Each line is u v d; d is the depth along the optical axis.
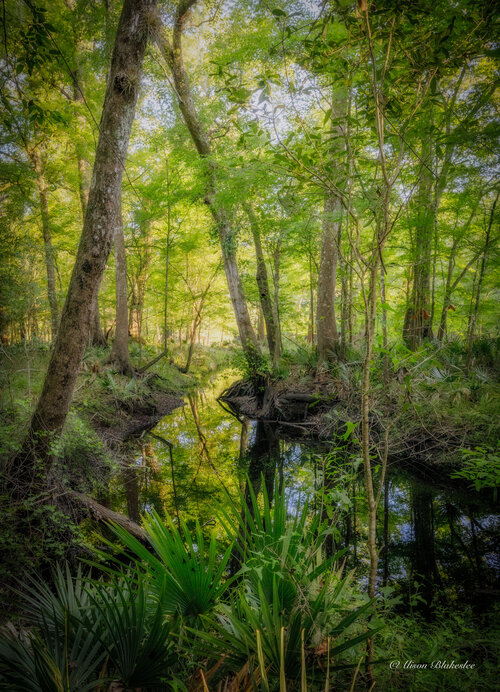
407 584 3.29
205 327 28.28
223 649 1.55
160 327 23.77
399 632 2.34
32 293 6.55
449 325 10.68
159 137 11.66
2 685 1.36
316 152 1.96
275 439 9.25
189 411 12.33
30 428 3.81
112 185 3.66
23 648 1.52
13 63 2.99
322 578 1.85
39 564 3.20
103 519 4.23
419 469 6.31
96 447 5.81
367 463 1.97
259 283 12.56
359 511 4.96
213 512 4.99
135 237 15.28
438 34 1.75
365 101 2.14
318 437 8.84
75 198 13.59
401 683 1.84
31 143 9.01
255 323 25.91
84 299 3.73
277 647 1.49
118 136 3.63
